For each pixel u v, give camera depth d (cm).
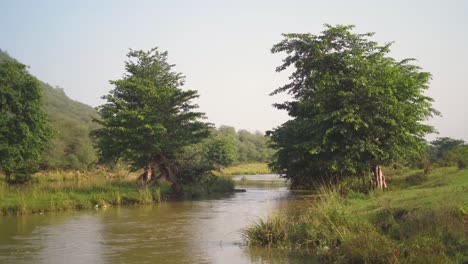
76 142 8375
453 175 3116
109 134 4091
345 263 1253
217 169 4728
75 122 9062
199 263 1377
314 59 3372
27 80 4191
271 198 3459
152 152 4081
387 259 1159
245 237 1703
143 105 4266
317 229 1520
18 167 4078
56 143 7556
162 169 4247
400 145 3136
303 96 3584
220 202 3269
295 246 1512
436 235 1245
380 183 3153
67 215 2567
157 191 3394
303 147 3219
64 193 3136
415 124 3128
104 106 4169
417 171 4656
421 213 1412
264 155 13612
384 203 1762
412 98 3303
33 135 4184
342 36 3375
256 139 16250
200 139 4309
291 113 3847
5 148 3912
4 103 3991
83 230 2025
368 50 3375
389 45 3381
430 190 2070
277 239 1577
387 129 3078
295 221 1712
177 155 4412
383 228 1464
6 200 2767
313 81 3425
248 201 3303
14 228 2088
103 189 3466
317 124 3144
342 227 1464
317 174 3600
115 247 1642
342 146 3100
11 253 1552
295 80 3753
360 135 3088
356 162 3069
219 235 1862
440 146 7419
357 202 2098
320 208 1664
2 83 4047
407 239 1286
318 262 1333
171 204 3183
